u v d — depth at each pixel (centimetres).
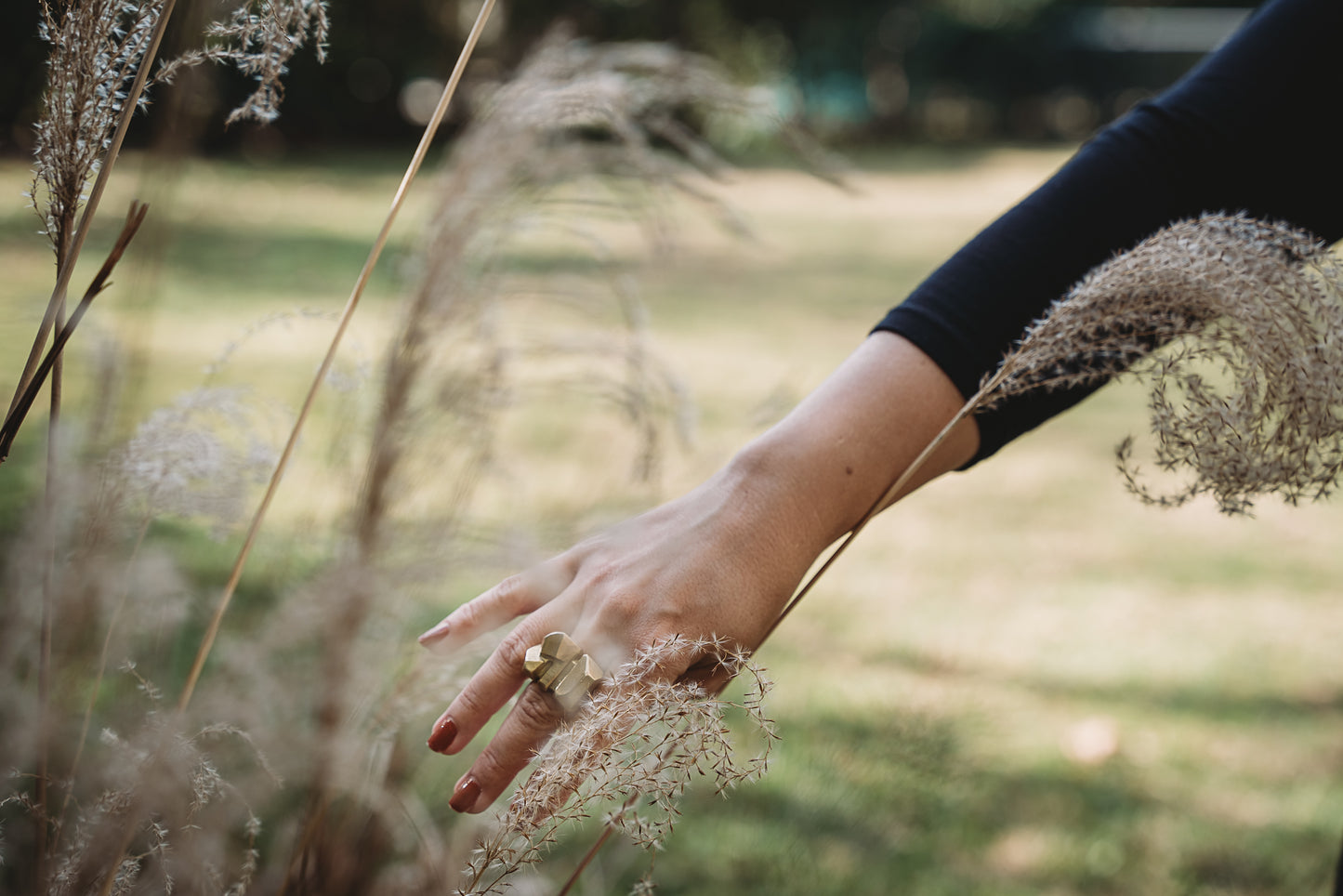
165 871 78
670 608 77
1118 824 187
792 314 668
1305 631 275
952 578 302
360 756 95
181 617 102
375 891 104
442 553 96
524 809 71
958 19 2195
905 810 175
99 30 72
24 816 90
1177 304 79
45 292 114
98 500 86
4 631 86
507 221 104
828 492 81
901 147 2011
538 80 104
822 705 213
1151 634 270
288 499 185
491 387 104
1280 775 208
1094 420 491
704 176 102
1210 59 96
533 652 75
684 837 168
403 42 1443
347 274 627
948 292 86
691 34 1608
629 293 107
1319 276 78
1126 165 91
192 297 529
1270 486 78
